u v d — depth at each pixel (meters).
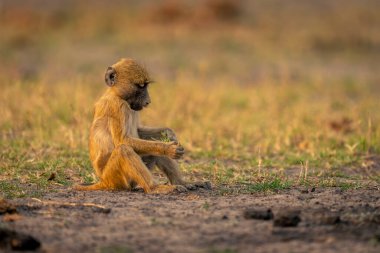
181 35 34.84
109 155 10.72
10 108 17.31
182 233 8.16
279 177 12.01
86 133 15.16
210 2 37.91
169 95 20.31
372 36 35.66
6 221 8.65
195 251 7.45
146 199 10.02
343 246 7.64
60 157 13.30
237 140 15.86
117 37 34.75
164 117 17.98
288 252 7.43
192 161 13.76
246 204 9.76
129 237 7.99
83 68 28.53
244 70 28.86
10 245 7.48
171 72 28.19
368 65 31.50
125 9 40.69
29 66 28.50
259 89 23.72
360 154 14.61
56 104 17.91
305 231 8.23
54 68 28.05
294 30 36.16
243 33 35.22
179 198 10.12
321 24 37.53
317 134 15.77
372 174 12.98
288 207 9.47
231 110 20.02
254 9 40.12
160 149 10.43
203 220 8.77
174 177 11.04
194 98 20.14
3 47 32.88
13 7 41.44
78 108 17.11
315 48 33.81
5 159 13.12
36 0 44.09
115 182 10.63
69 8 41.94
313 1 42.41
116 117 10.71
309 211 9.25
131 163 10.35
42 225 8.48
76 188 10.82
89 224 8.55
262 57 31.45
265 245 7.68
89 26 36.81
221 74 28.05
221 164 13.26
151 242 7.79
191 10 38.03
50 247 7.58
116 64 11.12
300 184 11.51
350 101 22.59
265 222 8.68
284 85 24.28
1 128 16.17
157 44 33.31
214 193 10.60
